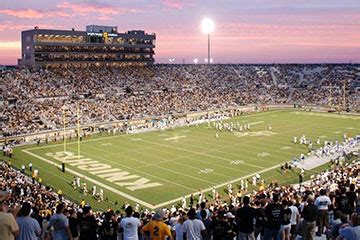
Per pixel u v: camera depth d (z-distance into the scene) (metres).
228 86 107.25
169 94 92.50
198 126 73.38
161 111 82.00
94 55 103.19
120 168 45.59
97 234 12.60
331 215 13.38
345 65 121.94
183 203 33.62
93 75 91.25
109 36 104.94
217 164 47.16
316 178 38.06
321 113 89.62
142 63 112.94
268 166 46.38
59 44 96.44
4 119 63.38
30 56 94.75
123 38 107.88
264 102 100.88
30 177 41.28
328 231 12.12
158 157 50.44
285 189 29.98
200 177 42.19
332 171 38.41
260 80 114.38
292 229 12.66
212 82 107.38
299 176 42.28
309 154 51.16
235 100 98.19
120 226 11.28
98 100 79.81
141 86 93.44
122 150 54.38
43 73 83.75
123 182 40.56
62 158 50.25
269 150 54.03
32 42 93.19
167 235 10.27
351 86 106.06
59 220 10.57
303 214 12.06
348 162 46.62
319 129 69.38
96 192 37.62
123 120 73.50
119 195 36.91
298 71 120.19
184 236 10.88
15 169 44.47
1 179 35.44
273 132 66.75
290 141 59.66
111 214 14.48
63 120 67.75
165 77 102.88
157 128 70.88
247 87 108.69
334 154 51.66
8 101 69.75
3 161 48.16
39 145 57.72
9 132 59.81
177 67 112.06
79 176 42.62
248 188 38.66
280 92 107.25
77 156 51.22
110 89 87.06
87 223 11.48
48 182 40.44
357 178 26.78
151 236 10.21
